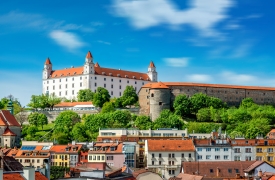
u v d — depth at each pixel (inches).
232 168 7071.9
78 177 4340.6
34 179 3764.8
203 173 6978.4
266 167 6919.3
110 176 4635.8
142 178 6309.1
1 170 3270.2
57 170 6663.4
